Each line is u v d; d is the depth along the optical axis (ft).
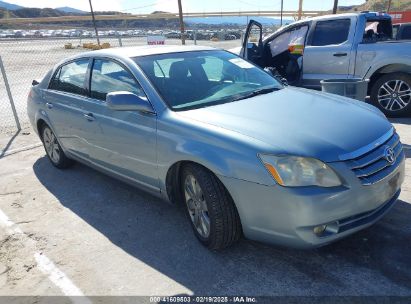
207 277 9.63
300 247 8.93
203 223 10.46
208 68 13.35
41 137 18.25
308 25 24.32
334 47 23.04
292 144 8.91
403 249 9.98
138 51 13.39
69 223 12.89
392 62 21.12
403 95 21.56
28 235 12.34
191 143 10.07
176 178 11.10
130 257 10.73
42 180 16.83
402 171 10.37
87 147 14.49
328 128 9.62
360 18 22.44
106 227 12.44
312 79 24.25
